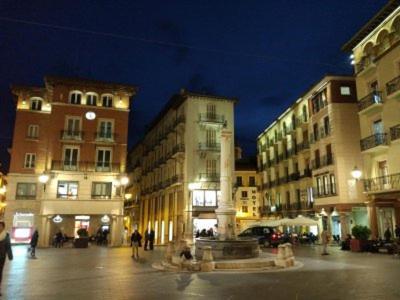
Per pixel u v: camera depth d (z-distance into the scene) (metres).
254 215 59.47
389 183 27.03
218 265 14.66
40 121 40.41
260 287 10.41
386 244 22.39
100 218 38.09
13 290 10.13
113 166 38.12
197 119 43.53
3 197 80.31
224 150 19.83
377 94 28.28
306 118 43.03
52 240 35.19
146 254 23.50
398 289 9.84
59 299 8.84
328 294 9.23
